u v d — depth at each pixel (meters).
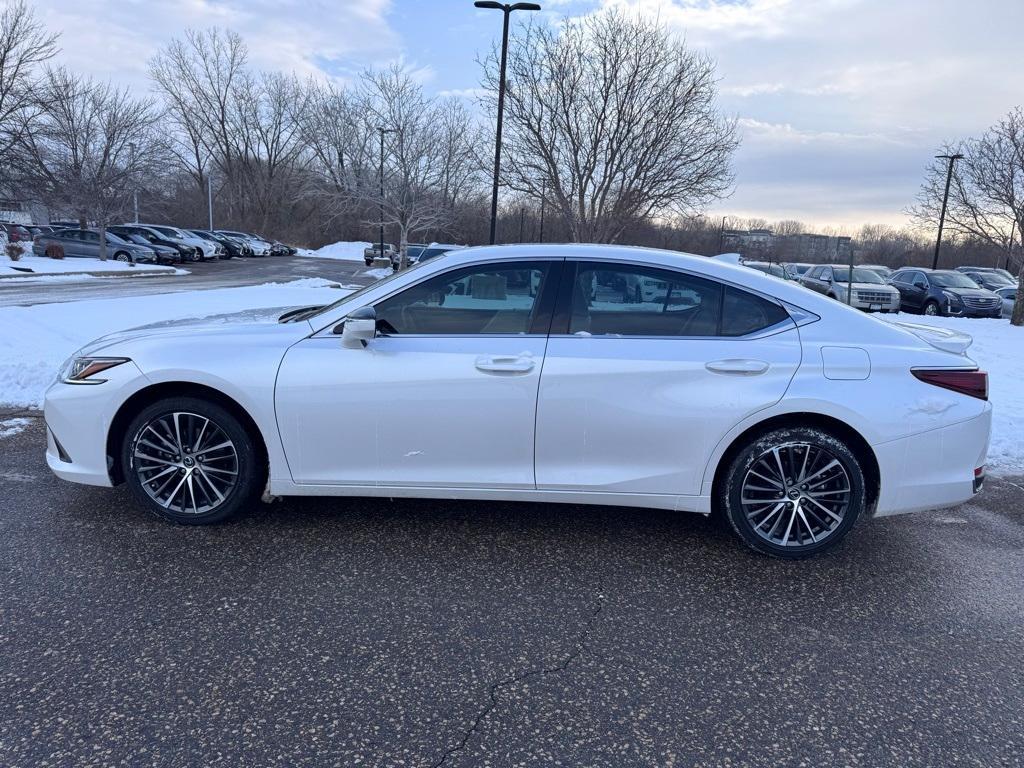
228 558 3.47
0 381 6.93
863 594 3.33
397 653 2.75
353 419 3.56
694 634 2.96
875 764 2.23
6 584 3.15
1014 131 16.08
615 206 17.97
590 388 3.48
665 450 3.53
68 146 28.73
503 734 2.32
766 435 3.50
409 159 27.91
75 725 2.29
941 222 20.58
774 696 2.56
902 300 22.89
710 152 17.70
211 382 3.56
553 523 4.05
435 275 3.63
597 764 2.21
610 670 2.69
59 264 27.58
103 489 4.29
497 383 3.49
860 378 3.44
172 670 2.59
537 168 18.22
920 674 2.72
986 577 3.54
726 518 3.62
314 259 48.75
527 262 3.62
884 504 3.52
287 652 2.73
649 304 3.60
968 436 3.49
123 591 3.12
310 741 2.26
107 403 3.63
